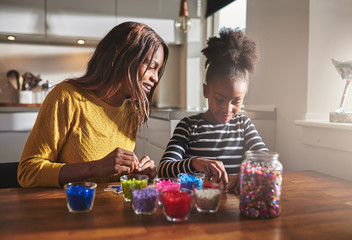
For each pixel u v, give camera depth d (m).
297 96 1.87
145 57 1.11
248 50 1.28
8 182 1.29
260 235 0.66
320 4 1.76
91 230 0.67
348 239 0.64
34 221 0.71
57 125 1.06
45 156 1.04
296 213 0.79
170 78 3.78
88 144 1.12
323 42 1.78
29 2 3.07
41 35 3.13
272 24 2.11
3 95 3.44
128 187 0.85
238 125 1.38
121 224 0.70
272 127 2.08
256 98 2.32
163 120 2.35
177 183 0.90
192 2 3.42
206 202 0.78
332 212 0.80
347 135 1.43
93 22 3.26
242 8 2.81
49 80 3.60
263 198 0.74
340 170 1.51
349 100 1.82
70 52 3.65
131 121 1.25
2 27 3.01
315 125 1.62
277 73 2.06
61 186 0.99
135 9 3.36
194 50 3.42
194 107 3.44
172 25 3.48
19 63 3.48
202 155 1.35
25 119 2.96
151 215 0.76
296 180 1.15
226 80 1.27
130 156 0.96
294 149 1.90
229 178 1.15
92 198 0.78
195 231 0.67
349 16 1.82
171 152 1.25
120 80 1.14
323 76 1.79
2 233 0.65
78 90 1.12
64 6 3.17
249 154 0.78
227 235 0.65
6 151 2.94
